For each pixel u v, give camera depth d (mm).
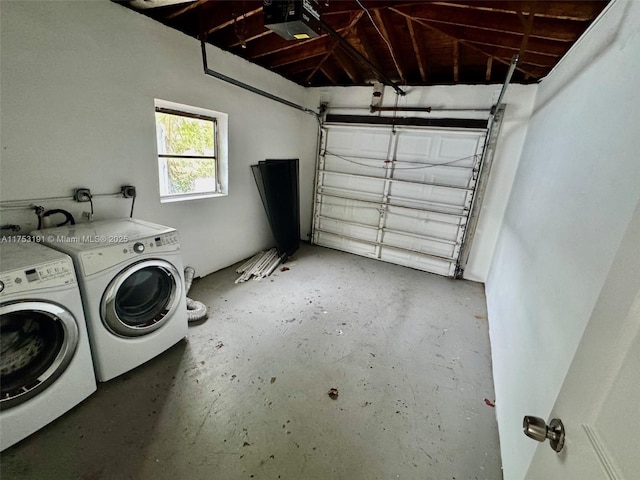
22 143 1786
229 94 3174
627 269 524
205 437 1534
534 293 1637
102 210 2268
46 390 1474
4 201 1767
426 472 1444
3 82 1661
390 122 4027
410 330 2699
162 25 2404
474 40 2525
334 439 1582
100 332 1692
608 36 1506
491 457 1542
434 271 4219
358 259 4512
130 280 1859
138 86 2334
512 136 3463
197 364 2047
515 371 1640
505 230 3262
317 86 4395
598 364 547
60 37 1843
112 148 2254
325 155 4609
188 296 2949
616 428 458
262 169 3617
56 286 1452
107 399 1704
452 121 3678
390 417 1751
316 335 2504
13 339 1380
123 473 1336
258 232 4156
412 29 2467
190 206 3037
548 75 2885
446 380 2098
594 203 1154
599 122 1322
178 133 2955
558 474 585
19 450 1391
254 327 2539
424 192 4066
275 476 1375
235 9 2340
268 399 1808
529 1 1824
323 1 1805
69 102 1955
